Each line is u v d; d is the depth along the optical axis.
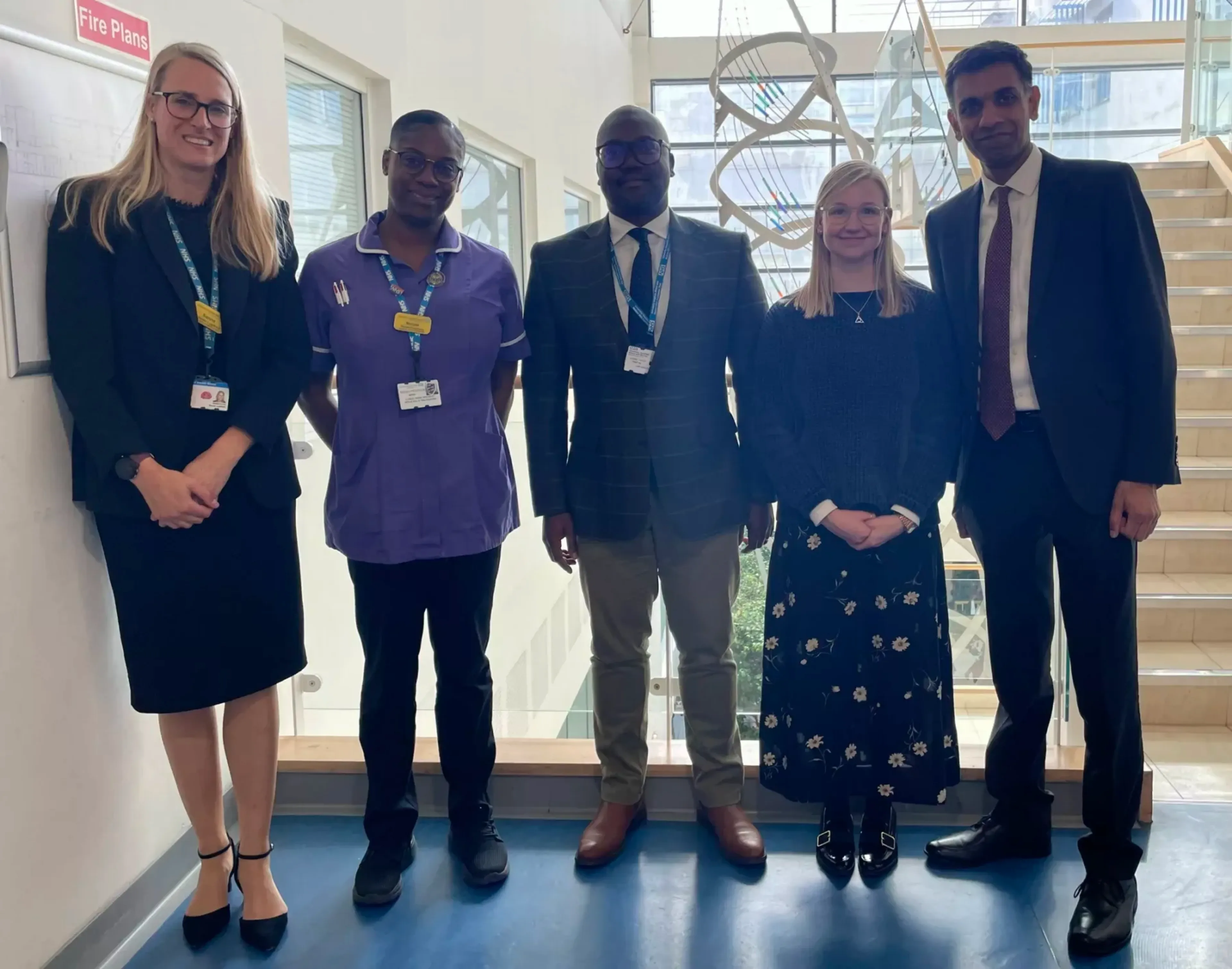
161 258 1.79
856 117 10.91
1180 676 3.14
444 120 1.99
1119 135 10.44
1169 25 10.11
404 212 1.99
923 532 2.10
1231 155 5.48
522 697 2.73
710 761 2.36
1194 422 3.90
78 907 1.88
